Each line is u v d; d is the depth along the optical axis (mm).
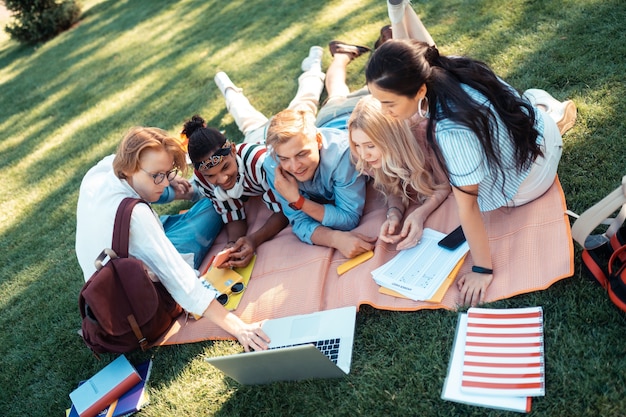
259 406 2391
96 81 7188
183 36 7242
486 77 2158
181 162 2674
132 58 7387
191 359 2723
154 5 9477
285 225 3375
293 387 2393
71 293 3514
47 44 10289
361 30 5094
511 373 2070
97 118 6043
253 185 3297
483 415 2018
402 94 2000
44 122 6617
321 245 3018
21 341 3264
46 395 2850
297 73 4949
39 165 5551
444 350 2279
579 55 3539
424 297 2473
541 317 2201
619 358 2006
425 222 2867
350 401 2242
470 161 2113
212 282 3057
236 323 2627
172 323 2936
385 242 2863
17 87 8398
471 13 4520
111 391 2631
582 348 2072
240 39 6203
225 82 4520
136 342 2742
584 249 2311
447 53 4160
